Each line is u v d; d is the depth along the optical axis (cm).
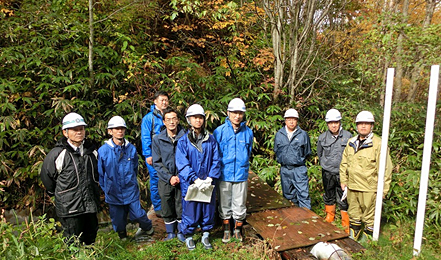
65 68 490
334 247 276
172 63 554
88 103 459
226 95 552
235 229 327
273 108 550
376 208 322
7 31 482
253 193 415
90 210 283
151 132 356
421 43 459
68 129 269
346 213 382
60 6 526
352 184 337
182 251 302
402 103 556
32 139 457
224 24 572
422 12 705
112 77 495
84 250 260
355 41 642
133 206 324
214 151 301
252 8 588
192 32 679
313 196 482
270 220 339
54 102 446
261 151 585
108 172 308
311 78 629
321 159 394
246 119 545
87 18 531
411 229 366
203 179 296
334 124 369
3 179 444
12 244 246
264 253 285
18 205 442
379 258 293
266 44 644
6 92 446
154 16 624
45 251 242
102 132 476
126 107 498
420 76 534
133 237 352
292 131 398
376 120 551
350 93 598
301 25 603
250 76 589
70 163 270
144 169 510
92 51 478
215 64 650
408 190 422
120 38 527
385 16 502
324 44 659
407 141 512
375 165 324
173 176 309
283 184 414
